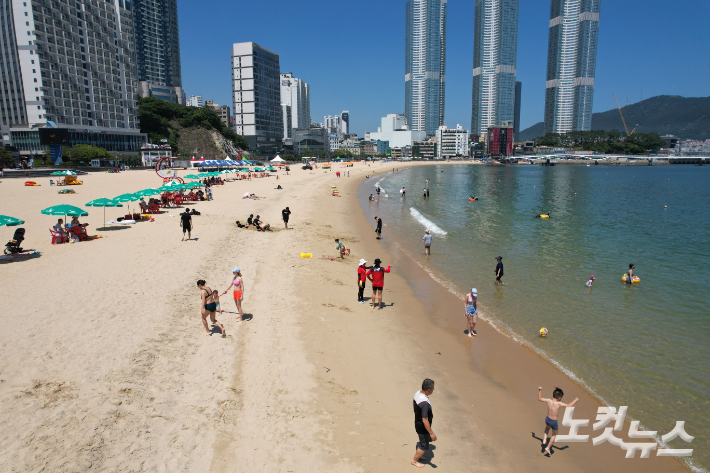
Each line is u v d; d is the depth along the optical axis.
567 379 12.32
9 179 62.72
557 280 21.92
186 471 7.54
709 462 9.08
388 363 12.88
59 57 106.62
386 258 26.34
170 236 26.16
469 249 29.17
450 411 10.66
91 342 11.45
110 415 8.54
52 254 20.80
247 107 196.38
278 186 64.44
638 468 8.87
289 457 8.29
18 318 12.67
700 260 26.14
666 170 165.62
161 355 11.26
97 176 73.88
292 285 18.97
